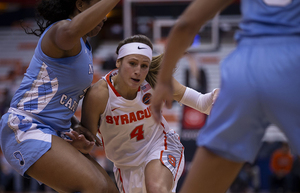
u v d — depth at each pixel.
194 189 3.47
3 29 32.03
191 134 19.16
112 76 5.71
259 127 3.30
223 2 3.14
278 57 3.15
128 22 26.81
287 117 3.12
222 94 3.33
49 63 5.02
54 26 4.90
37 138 4.88
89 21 4.52
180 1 26.97
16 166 4.94
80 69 5.14
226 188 3.51
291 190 18.66
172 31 3.17
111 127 5.73
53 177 4.85
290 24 3.22
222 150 3.30
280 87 3.10
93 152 21.75
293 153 3.30
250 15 3.39
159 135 6.06
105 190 4.96
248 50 3.30
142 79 5.46
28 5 32.34
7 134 5.02
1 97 25.52
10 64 29.17
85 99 5.57
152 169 5.58
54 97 5.07
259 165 20.67
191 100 6.19
